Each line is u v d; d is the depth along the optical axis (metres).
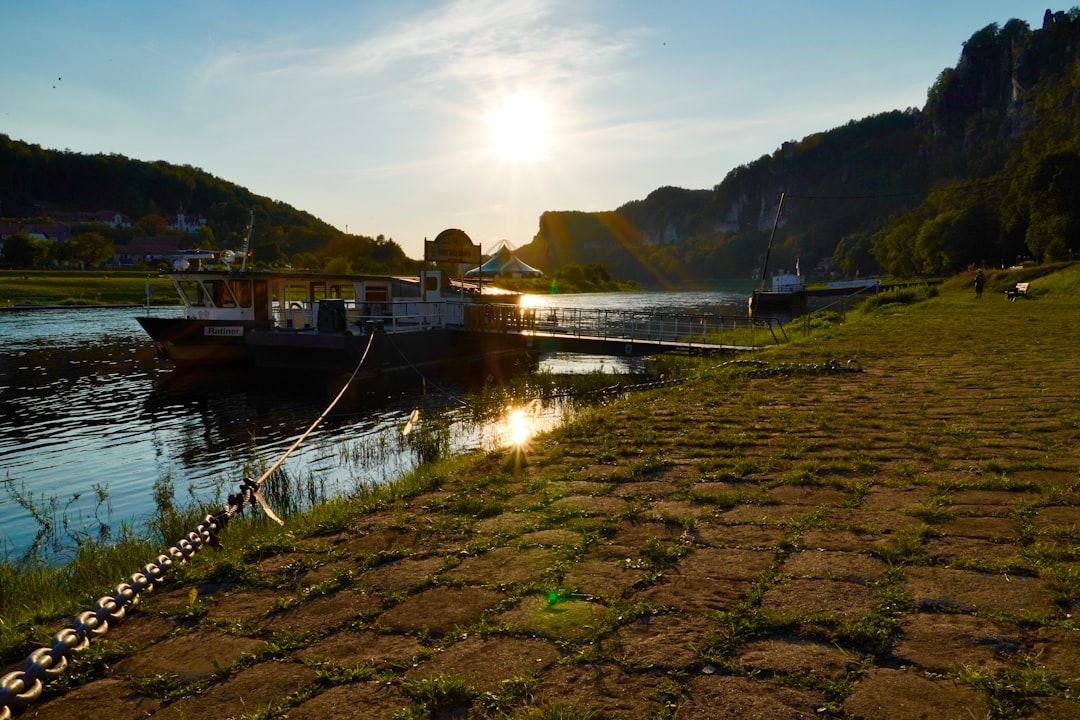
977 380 12.14
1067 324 22.27
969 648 3.38
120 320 49.06
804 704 3.01
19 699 3.33
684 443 8.43
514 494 6.64
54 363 28.36
